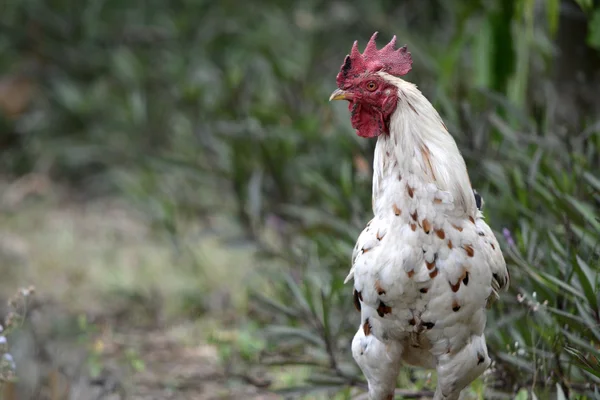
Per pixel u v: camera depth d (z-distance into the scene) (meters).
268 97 23.86
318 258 17.00
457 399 10.07
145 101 27.05
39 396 14.42
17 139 29.22
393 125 9.79
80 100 28.05
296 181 20.59
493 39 17.16
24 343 15.74
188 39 28.31
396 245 9.57
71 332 17.70
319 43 26.86
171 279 20.94
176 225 22.58
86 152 27.22
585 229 12.38
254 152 20.84
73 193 27.22
